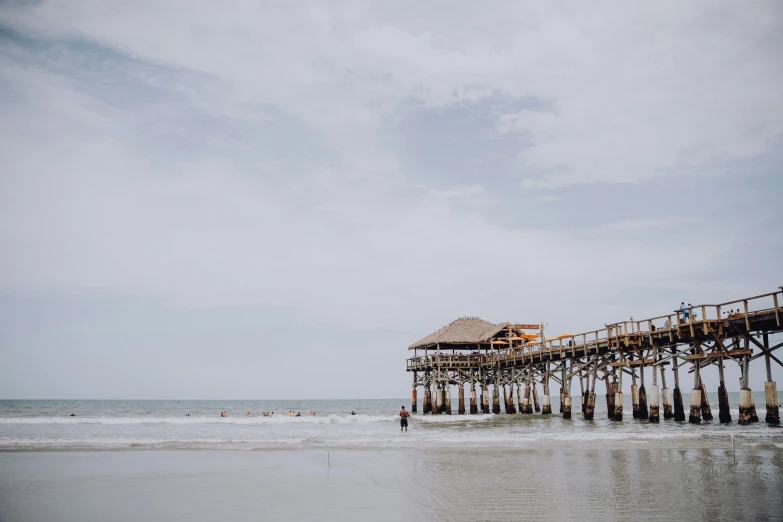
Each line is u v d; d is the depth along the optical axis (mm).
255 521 13914
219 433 38594
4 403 128500
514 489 17125
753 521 13242
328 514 14531
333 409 101125
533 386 56344
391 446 28359
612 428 35719
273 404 137875
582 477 18859
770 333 31859
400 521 13727
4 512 15047
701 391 36938
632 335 37250
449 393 59625
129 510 15219
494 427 40188
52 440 31422
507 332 56375
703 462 21516
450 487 17625
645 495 16016
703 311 31938
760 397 135500
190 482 19031
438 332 61000
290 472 20875
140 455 25688
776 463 21156
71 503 16047
